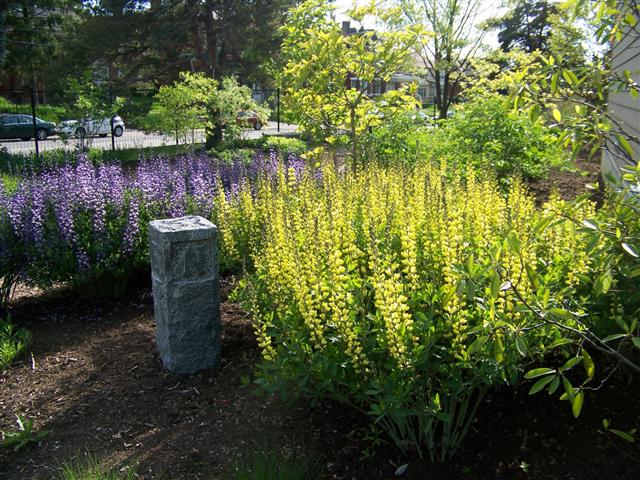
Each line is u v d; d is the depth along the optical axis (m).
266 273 3.74
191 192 6.69
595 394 3.31
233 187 6.22
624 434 2.38
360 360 2.83
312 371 2.89
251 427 3.32
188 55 21.41
